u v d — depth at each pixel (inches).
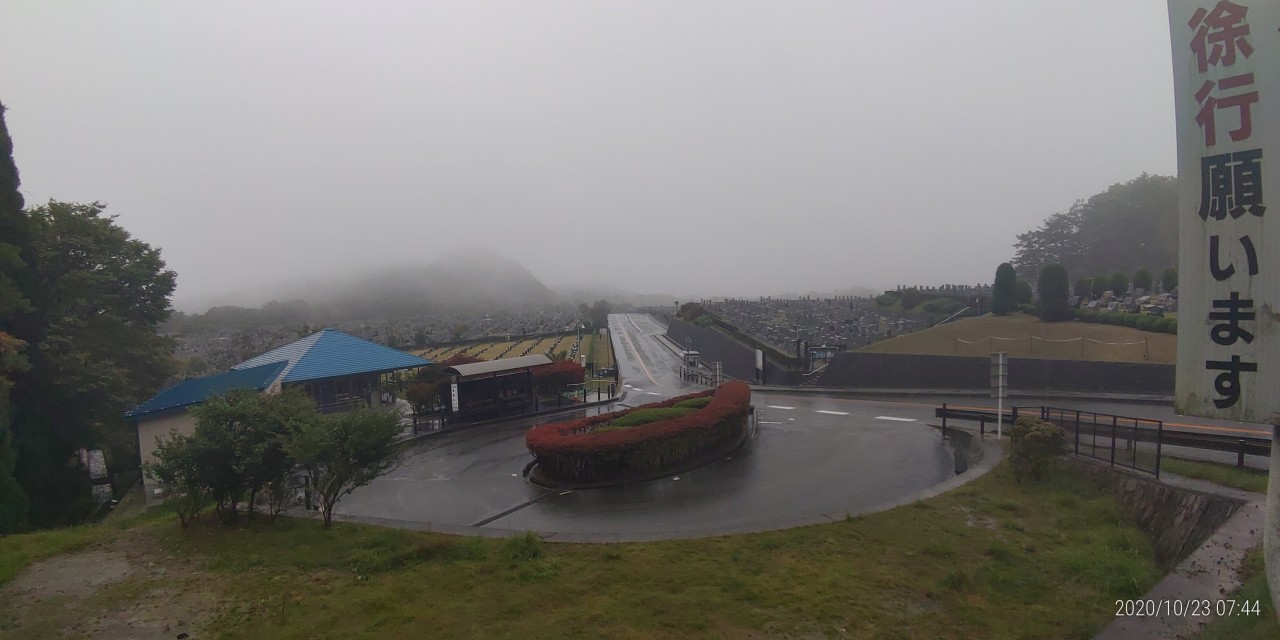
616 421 674.2
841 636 229.6
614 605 259.1
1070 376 828.0
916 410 809.5
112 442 845.8
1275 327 186.5
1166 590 236.1
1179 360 206.2
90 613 261.9
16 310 674.8
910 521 364.8
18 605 270.7
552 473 590.2
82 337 754.8
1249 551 255.1
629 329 3233.3
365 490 577.6
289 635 237.9
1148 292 1173.1
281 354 1003.3
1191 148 203.6
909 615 246.1
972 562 302.0
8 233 678.5
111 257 832.3
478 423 926.4
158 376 916.6
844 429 727.1
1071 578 280.5
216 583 293.4
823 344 1282.0
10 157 682.8
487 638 232.2
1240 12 192.2
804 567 298.7
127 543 356.5
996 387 601.3
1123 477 386.9
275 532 372.8
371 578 295.6
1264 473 373.4
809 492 494.0
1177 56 206.8
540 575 293.7
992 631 232.4
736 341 1466.5
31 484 663.1
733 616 247.4
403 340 2320.4
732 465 598.9
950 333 1103.0
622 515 465.7
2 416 552.4
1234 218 193.6
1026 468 435.5
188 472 370.3
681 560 312.5
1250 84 190.5
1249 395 191.3
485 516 487.8
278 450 379.6
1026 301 1230.3
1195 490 337.1
